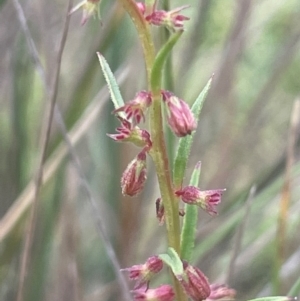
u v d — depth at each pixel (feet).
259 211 1.03
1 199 0.98
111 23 0.84
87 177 1.10
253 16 1.20
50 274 1.00
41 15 0.92
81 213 1.13
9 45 0.93
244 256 0.98
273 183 0.92
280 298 0.56
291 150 0.79
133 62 0.92
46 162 0.86
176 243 0.54
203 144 1.14
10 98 0.97
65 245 0.92
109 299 0.97
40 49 1.00
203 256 0.99
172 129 0.51
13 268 0.93
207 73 1.14
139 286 0.56
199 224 1.04
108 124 0.99
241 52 1.07
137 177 0.53
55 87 0.74
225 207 0.97
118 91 0.55
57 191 0.93
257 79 1.32
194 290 0.53
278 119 1.32
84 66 0.86
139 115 0.51
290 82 1.32
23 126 0.96
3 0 0.90
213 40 1.23
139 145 0.53
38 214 0.93
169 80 0.76
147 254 1.06
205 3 1.03
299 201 1.00
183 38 1.23
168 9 0.69
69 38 1.03
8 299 0.92
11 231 0.90
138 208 1.02
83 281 0.99
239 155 1.11
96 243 1.12
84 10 0.51
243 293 0.99
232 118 1.10
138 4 0.52
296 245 1.04
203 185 1.13
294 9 1.26
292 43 1.07
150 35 0.51
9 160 0.98
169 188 0.54
